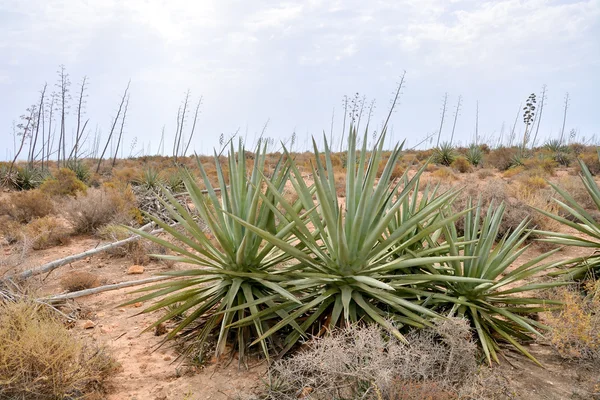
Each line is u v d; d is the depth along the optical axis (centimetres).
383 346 318
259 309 427
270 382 331
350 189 410
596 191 596
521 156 2427
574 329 383
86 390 352
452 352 326
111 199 1041
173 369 390
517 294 520
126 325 492
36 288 562
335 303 389
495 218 452
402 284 400
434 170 2094
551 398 335
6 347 328
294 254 385
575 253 722
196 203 430
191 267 703
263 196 397
